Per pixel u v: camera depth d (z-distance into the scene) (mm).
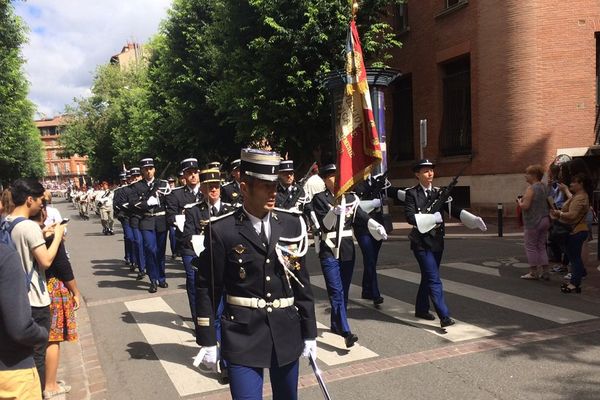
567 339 5285
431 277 5738
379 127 12625
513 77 15312
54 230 4090
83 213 30391
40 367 3918
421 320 6176
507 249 10953
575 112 15156
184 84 22641
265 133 15633
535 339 5320
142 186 9062
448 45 17703
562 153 15133
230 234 2859
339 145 5426
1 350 2582
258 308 2828
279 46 15117
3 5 19219
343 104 5500
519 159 15359
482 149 16406
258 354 2777
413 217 5676
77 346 5836
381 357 5047
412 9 19438
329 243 5578
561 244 8250
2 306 2471
